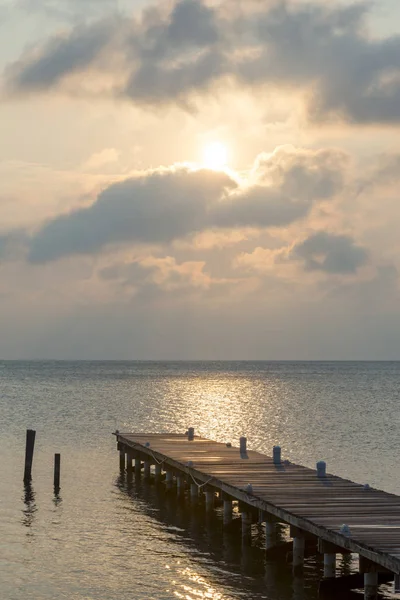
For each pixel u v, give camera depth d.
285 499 27.69
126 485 41.84
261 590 24.66
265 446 59.81
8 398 111.69
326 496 28.22
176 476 38.47
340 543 22.22
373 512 25.42
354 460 51.69
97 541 30.38
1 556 28.31
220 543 30.08
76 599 24.03
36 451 53.94
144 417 83.50
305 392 138.88
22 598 24.11
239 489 29.56
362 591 23.11
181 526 32.75
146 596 24.25
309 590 24.61
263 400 114.31
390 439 64.06
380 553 20.16
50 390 135.75
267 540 27.73
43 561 27.77
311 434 68.06
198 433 68.81
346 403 108.31
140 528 32.41
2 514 34.72
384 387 160.50
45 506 36.41
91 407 96.00
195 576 26.06
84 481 42.91
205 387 156.12
